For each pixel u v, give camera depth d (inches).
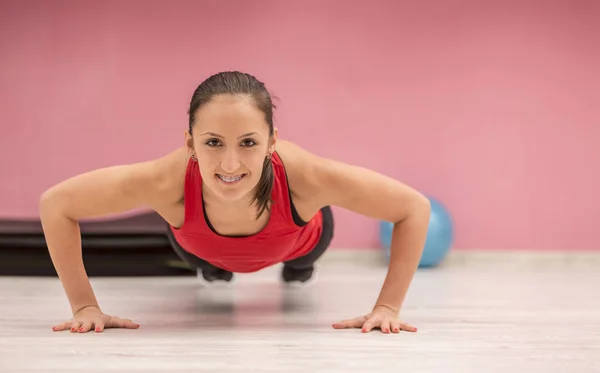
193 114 83.9
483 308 124.3
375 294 145.8
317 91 229.6
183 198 95.3
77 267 99.7
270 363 77.6
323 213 118.3
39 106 227.8
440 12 229.8
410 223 99.3
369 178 96.1
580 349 87.0
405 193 98.1
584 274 196.5
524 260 228.4
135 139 228.4
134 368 75.1
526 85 230.4
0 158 227.3
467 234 229.9
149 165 95.3
